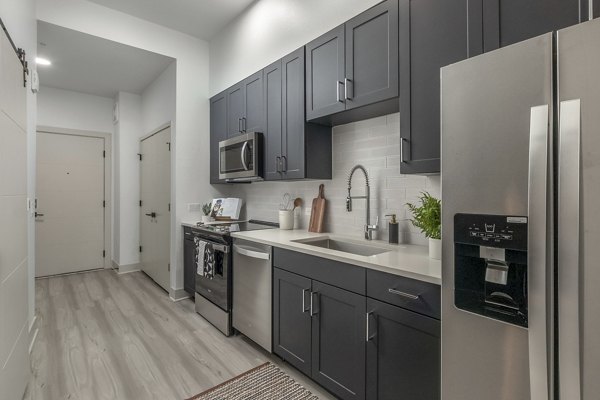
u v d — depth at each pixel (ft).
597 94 2.57
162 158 12.48
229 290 8.29
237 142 9.59
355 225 7.71
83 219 14.88
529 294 2.92
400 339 4.54
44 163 13.98
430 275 4.15
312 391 5.99
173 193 11.27
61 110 14.33
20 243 5.62
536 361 2.88
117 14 10.05
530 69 2.96
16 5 6.37
